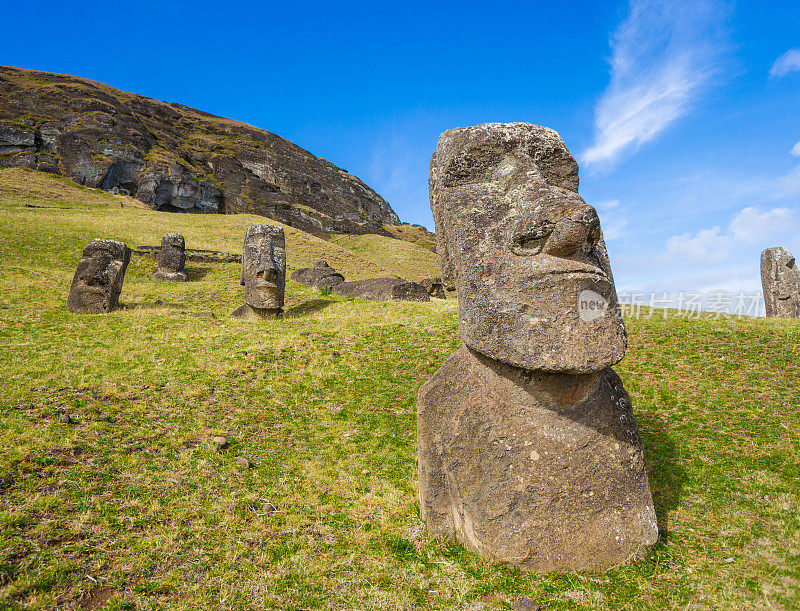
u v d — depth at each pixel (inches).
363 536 188.2
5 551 156.9
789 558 165.2
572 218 157.4
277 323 538.0
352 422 304.0
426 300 769.6
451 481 180.1
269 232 612.1
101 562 159.6
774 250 674.2
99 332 464.1
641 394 342.6
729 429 288.7
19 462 205.9
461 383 186.2
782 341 397.4
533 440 165.6
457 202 189.2
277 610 148.3
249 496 209.3
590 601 147.3
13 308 525.0
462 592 154.0
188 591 152.8
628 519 166.6
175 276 830.5
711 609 142.5
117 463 221.0
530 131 199.5
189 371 347.9
